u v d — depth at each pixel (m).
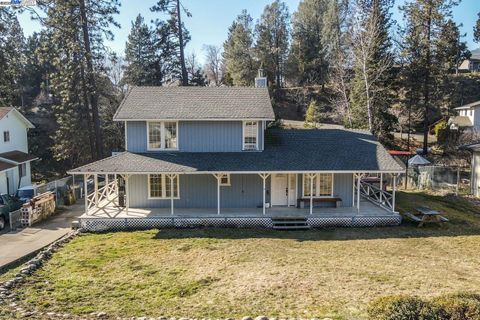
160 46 46.59
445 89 49.16
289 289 11.58
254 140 21.52
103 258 14.77
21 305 10.45
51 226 19.80
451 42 41.69
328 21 57.91
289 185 21.73
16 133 31.02
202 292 11.48
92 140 34.78
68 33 31.16
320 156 20.84
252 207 21.62
